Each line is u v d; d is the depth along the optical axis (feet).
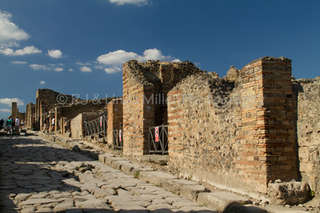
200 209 22.41
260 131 23.54
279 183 21.90
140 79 50.21
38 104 163.84
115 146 58.54
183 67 60.44
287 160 23.49
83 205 22.75
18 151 60.85
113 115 63.05
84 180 33.55
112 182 32.73
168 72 59.00
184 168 34.76
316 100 22.88
